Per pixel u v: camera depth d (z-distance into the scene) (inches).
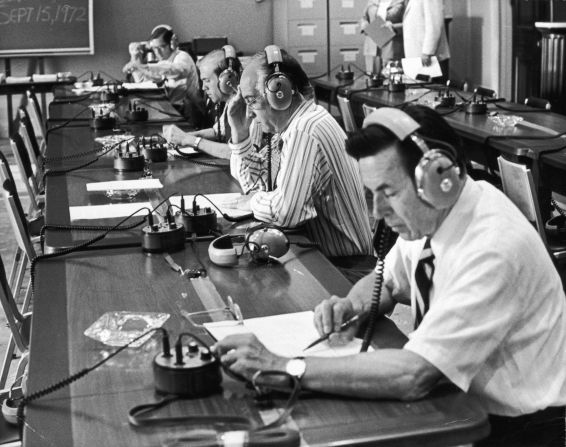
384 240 72.2
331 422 58.6
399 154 61.5
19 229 123.4
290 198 106.3
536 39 338.0
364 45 379.6
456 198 62.2
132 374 66.6
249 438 56.0
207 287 85.5
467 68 387.5
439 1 316.2
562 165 159.2
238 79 150.5
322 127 107.5
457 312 61.6
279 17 403.9
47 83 346.0
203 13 407.2
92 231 106.8
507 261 62.6
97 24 398.6
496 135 184.2
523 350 65.4
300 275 89.0
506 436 68.1
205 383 62.6
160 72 280.1
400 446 56.7
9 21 380.5
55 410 61.2
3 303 105.3
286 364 63.1
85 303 81.8
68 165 151.6
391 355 61.9
